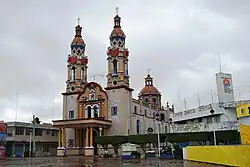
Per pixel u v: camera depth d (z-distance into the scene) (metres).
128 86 65.25
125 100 62.97
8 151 65.38
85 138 61.12
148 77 91.75
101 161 38.00
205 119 51.12
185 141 45.66
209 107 49.09
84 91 66.50
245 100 47.16
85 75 70.69
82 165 30.02
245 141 37.03
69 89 68.69
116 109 62.22
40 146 71.88
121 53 64.62
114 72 65.19
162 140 48.09
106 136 54.88
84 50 71.94
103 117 62.97
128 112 63.16
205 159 29.08
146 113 76.06
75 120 58.44
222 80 49.56
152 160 37.66
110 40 66.62
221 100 48.94
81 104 66.06
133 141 51.28
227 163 23.52
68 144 64.38
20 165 30.75
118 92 62.91
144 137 50.16
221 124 46.78
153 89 89.62
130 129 62.62
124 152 48.81
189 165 25.73
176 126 54.69
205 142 47.31
